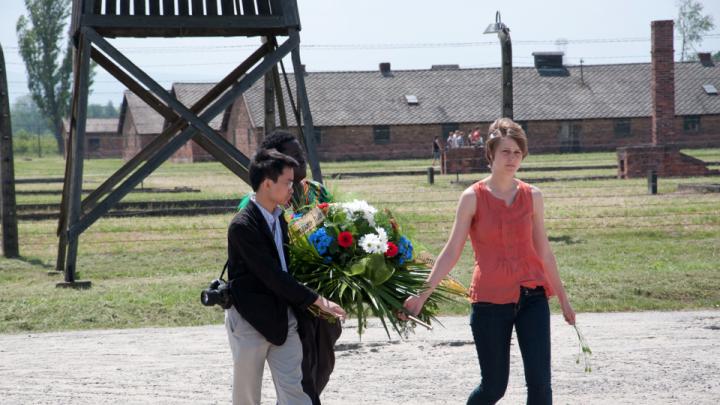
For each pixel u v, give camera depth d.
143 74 18.48
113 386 10.87
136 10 18.44
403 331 7.94
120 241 27.09
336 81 109.31
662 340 12.97
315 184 8.58
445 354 12.29
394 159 105.12
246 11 19.11
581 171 62.38
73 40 20.33
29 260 24.38
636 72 112.62
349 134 104.44
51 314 15.55
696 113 106.69
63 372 11.63
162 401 10.16
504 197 7.75
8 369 11.86
